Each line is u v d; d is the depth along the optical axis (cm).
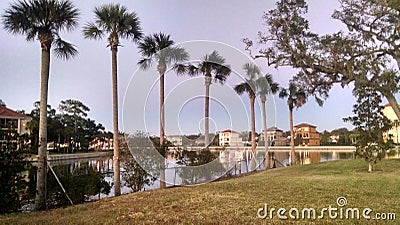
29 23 989
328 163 1798
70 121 4772
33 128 2603
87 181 1050
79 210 747
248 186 974
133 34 1273
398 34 1266
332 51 1279
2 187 774
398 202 704
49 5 995
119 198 907
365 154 1323
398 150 2062
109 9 1238
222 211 649
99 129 5144
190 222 572
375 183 977
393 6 1144
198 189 948
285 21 1369
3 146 795
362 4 1316
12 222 634
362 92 1307
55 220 639
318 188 900
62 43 1057
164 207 711
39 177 938
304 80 1474
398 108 1322
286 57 1389
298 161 2589
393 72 1191
